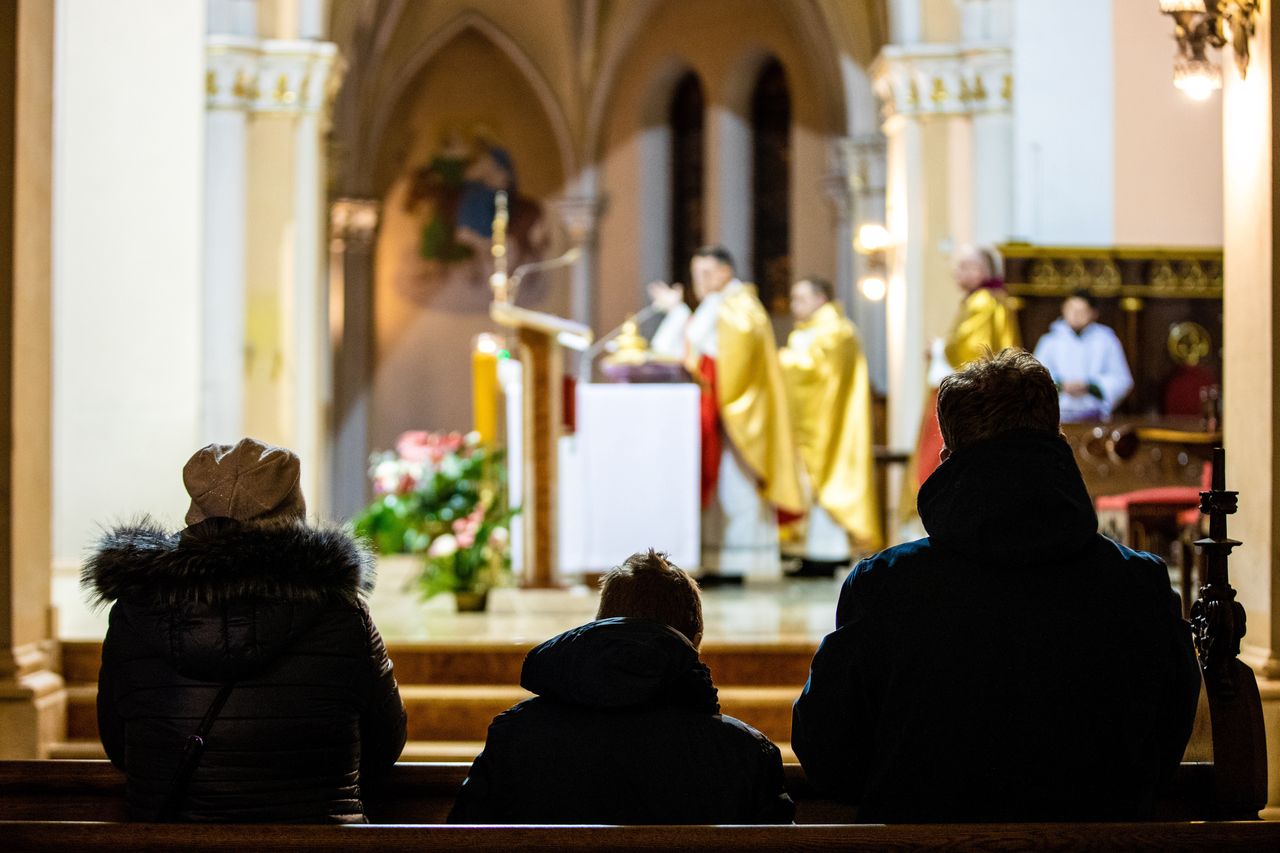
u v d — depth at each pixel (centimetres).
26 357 580
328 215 1950
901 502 1167
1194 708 287
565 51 2120
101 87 1070
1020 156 1160
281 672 302
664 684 290
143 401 1062
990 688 272
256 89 1251
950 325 1288
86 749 576
